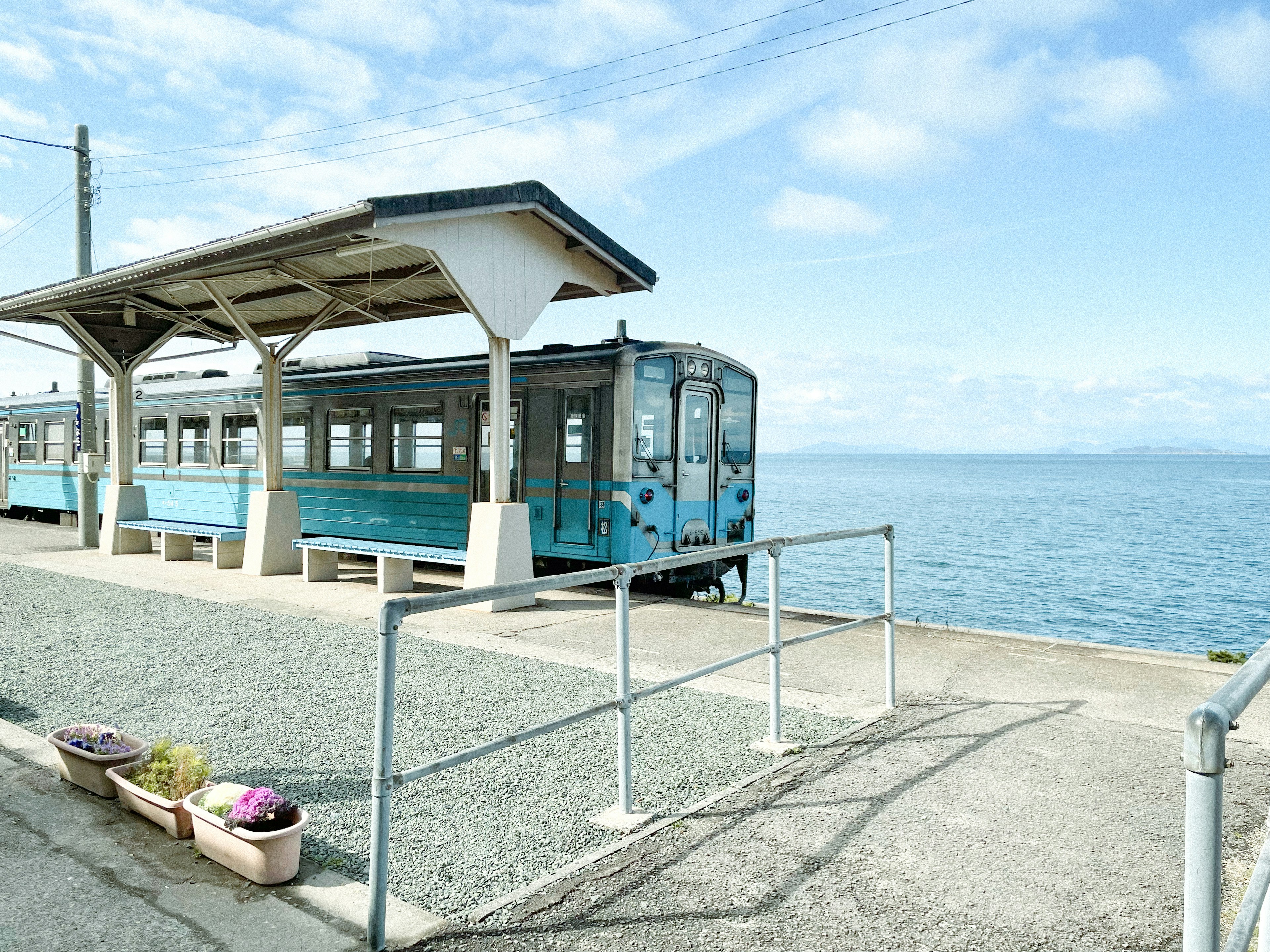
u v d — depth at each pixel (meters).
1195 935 1.63
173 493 17.78
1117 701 6.19
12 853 3.76
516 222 9.43
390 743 3.06
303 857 3.75
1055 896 3.42
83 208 16.03
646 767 4.91
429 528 13.20
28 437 23.09
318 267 10.46
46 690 6.43
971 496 115.50
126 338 14.58
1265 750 5.21
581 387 11.38
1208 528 67.12
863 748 5.18
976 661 7.52
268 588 11.41
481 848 3.87
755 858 3.74
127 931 3.13
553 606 10.40
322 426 14.82
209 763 4.92
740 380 12.72
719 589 12.84
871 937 3.13
